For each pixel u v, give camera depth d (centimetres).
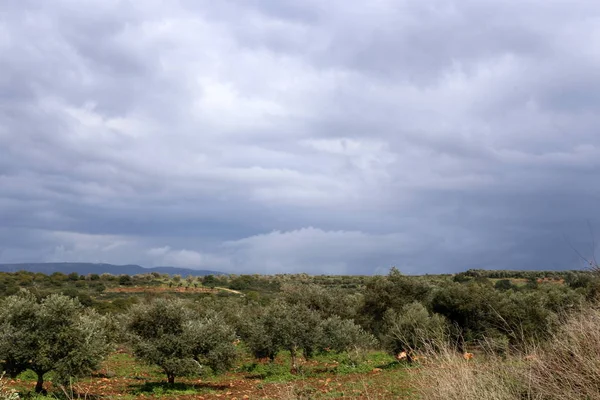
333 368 2544
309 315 2723
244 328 2906
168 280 9269
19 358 1528
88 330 1638
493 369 584
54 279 8175
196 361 2027
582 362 516
